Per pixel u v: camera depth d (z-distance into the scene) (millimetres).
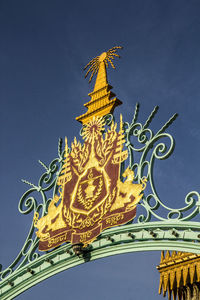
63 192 13336
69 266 12672
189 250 10969
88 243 12273
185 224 11109
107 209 12297
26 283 13242
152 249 11453
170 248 11219
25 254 13477
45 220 13391
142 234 11672
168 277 16391
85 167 13172
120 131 12859
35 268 13203
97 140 13242
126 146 12641
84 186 12969
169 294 16531
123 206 12070
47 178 13852
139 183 12078
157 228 11508
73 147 13695
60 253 12898
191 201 11195
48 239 13109
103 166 12812
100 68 14211
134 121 12797
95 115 13625
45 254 13023
